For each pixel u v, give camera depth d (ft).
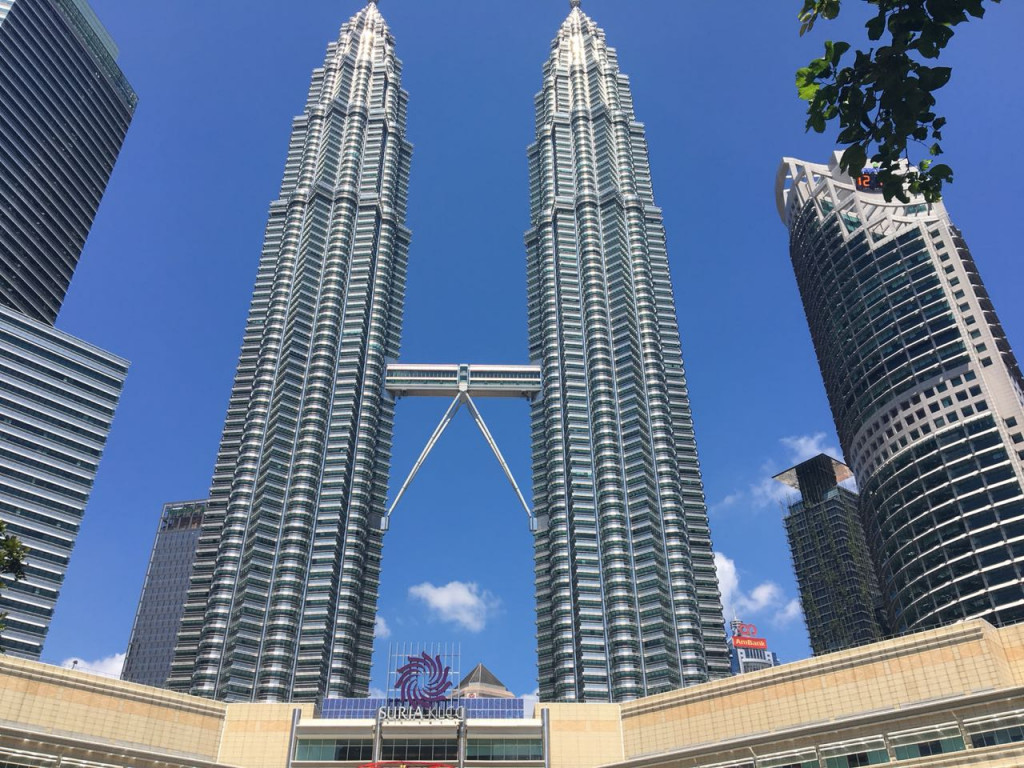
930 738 218.59
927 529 571.28
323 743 334.03
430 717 347.36
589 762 325.62
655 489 629.92
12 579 594.65
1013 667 239.50
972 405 586.86
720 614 590.55
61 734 277.85
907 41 47.09
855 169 49.55
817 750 239.30
